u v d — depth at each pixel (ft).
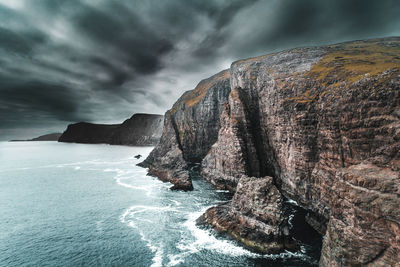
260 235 141.38
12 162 561.02
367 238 88.69
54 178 364.58
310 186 191.42
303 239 148.77
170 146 447.42
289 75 238.68
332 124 162.40
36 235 164.35
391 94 118.93
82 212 209.97
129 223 182.91
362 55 228.43
